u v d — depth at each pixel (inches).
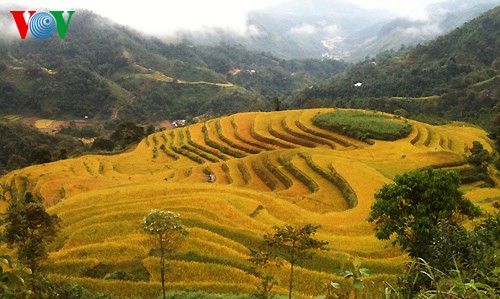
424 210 719.7
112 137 5012.3
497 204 1309.1
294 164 2268.7
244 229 1157.1
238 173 2490.2
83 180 2534.5
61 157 4365.2
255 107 6028.5
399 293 349.7
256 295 669.3
